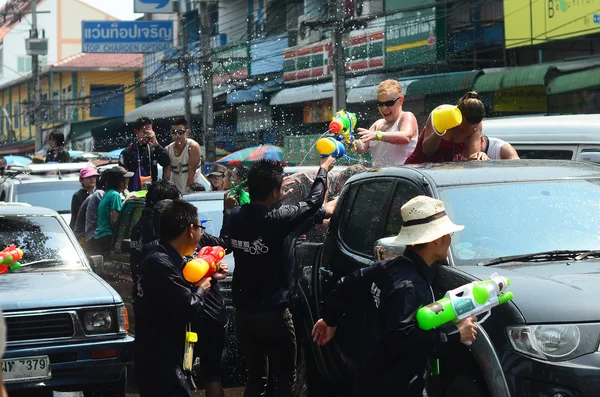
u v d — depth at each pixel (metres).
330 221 6.67
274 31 34.41
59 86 56.75
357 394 4.30
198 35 39.91
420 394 4.24
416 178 5.73
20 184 15.13
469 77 21.22
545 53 23.05
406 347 4.01
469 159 6.60
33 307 7.16
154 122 40.91
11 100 69.31
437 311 3.97
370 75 26.61
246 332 6.23
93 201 11.91
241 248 6.07
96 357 7.29
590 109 19.50
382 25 26.31
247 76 34.34
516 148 9.66
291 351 6.19
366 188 6.35
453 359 4.97
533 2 21.05
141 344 5.18
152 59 44.44
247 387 6.43
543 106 21.28
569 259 5.12
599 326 4.43
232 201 6.66
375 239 5.96
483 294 4.04
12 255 6.69
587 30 19.41
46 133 56.41
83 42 41.62
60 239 8.61
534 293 4.56
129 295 9.05
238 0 37.22
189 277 5.12
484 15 24.03
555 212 5.43
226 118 35.66
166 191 7.50
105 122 46.81
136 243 7.48
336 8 21.36
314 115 29.33
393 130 7.66
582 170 5.90
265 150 24.92
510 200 5.48
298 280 6.54
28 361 7.09
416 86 22.86
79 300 7.30
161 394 5.12
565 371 4.33
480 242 5.23
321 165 6.27
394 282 4.16
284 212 6.02
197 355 6.50
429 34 24.55
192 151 11.34
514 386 4.43
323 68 28.94
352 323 5.65
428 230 4.18
